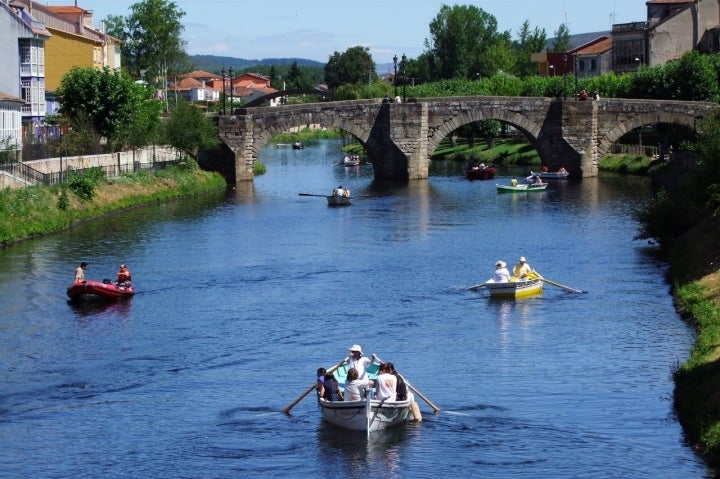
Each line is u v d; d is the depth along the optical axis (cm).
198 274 8956
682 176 14025
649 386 5753
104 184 13188
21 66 14700
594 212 12900
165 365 6328
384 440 5128
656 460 4769
